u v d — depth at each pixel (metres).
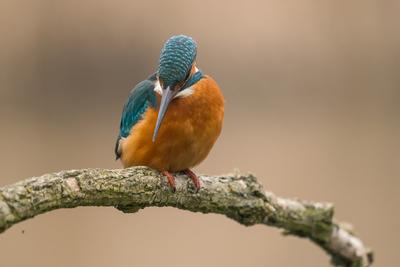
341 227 7.87
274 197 7.16
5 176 15.55
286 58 19.20
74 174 5.68
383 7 19.84
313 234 7.59
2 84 18.56
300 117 18.73
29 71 18.70
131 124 7.30
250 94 18.88
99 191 5.80
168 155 6.88
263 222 7.19
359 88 19.62
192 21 18.84
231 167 15.86
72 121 18.45
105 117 18.59
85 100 18.72
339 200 14.40
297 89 19.06
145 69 18.69
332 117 19.17
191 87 6.93
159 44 18.70
